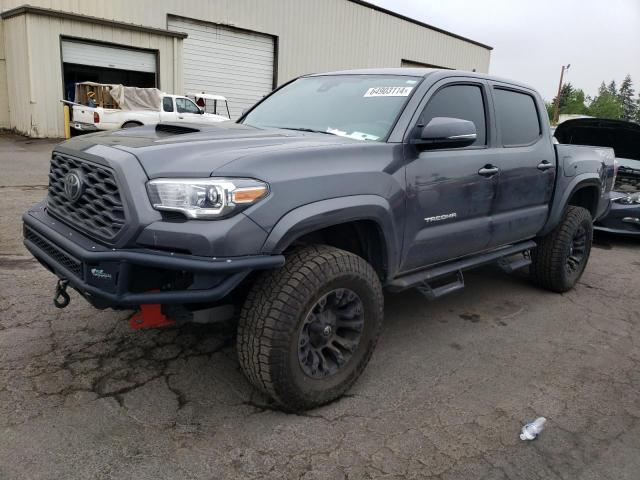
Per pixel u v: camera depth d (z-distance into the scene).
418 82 3.73
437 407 3.18
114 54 19.50
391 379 3.48
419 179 3.44
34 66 17.66
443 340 4.14
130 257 2.55
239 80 23.77
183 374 3.33
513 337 4.29
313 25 25.47
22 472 2.41
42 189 8.99
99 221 2.75
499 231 4.31
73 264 2.84
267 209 2.63
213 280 2.58
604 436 3.00
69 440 2.65
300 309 2.77
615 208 7.85
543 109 5.01
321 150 2.98
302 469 2.57
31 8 17.09
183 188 2.52
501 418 3.11
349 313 3.11
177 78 21.06
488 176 4.03
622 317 4.92
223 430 2.82
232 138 3.06
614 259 7.21
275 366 2.76
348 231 3.37
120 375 3.27
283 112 4.12
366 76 4.11
